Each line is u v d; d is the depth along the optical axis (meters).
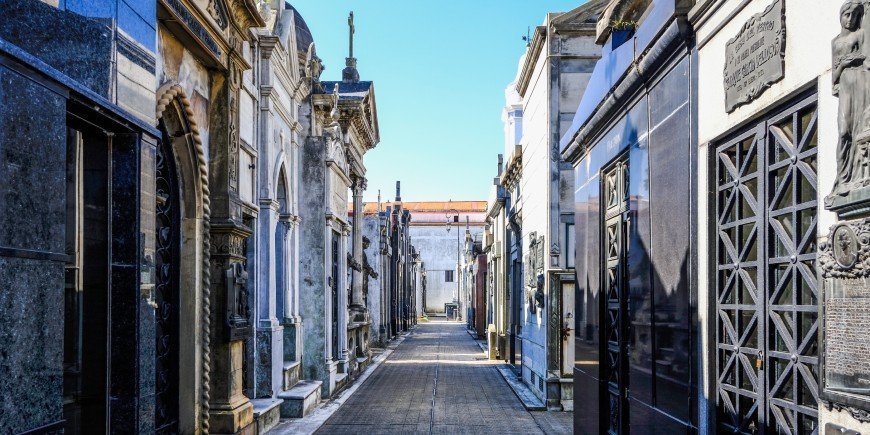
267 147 10.62
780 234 3.76
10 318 3.44
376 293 29.39
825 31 3.24
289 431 10.51
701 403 4.71
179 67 7.04
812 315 3.56
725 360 4.52
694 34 4.86
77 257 4.93
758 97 3.92
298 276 13.60
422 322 57.53
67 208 4.92
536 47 14.18
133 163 5.03
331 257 15.05
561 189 13.20
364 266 23.42
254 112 10.16
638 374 6.17
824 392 3.14
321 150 14.13
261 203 10.73
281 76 11.53
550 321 13.34
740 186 4.30
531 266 15.84
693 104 4.84
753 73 3.94
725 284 4.54
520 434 11.03
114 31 4.88
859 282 2.89
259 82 10.36
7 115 3.39
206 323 7.61
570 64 13.17
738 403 4.25
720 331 4.58
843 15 2.98
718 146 4.59
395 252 36.34
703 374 4.68
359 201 21.12
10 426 3.43
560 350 13.29
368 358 21.78
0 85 3.32
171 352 7.29
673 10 4.91
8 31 3.61
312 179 14.09
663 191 5.48
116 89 4.89
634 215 6.35
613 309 7.37
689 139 4.91
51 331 3.79
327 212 14.30
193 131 7.30
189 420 7.41
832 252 3.09
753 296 4.12
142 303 5.15
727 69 4.31
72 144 4.91
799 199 3.62
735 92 4.18
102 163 4.98
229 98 8.07
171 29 6.61
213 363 8.08
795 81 3.50
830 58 3.19
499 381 18.19
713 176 4.63
